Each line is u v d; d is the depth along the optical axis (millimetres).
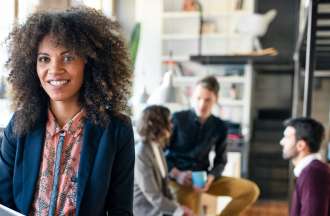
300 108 3566
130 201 1198
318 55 3240
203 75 5156
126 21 5266
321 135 2041
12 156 1139
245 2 5090
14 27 1154
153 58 5254
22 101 1134
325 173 1805
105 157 1078
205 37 5227
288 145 2084
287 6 4945
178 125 2848
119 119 1162
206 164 2920
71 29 1053
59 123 1123
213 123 2912
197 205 2789
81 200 1049
